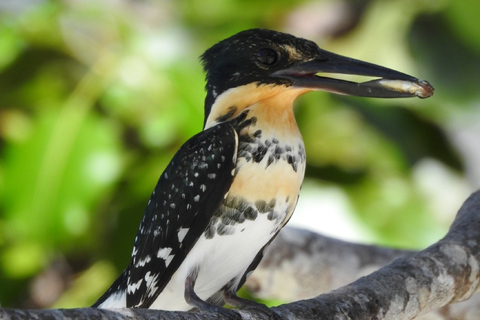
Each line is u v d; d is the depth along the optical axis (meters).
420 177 12.05
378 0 11.86
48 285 11.55
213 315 5.91
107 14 10.62
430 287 6.76
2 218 10.62
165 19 10.82
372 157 11.44
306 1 11.20
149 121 10.36
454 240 7.09
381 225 11.29
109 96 10.40
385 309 6.54
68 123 10.48
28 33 10.77
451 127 12.46
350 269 9.45
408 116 11.80
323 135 11.38
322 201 11.24
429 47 12.05
